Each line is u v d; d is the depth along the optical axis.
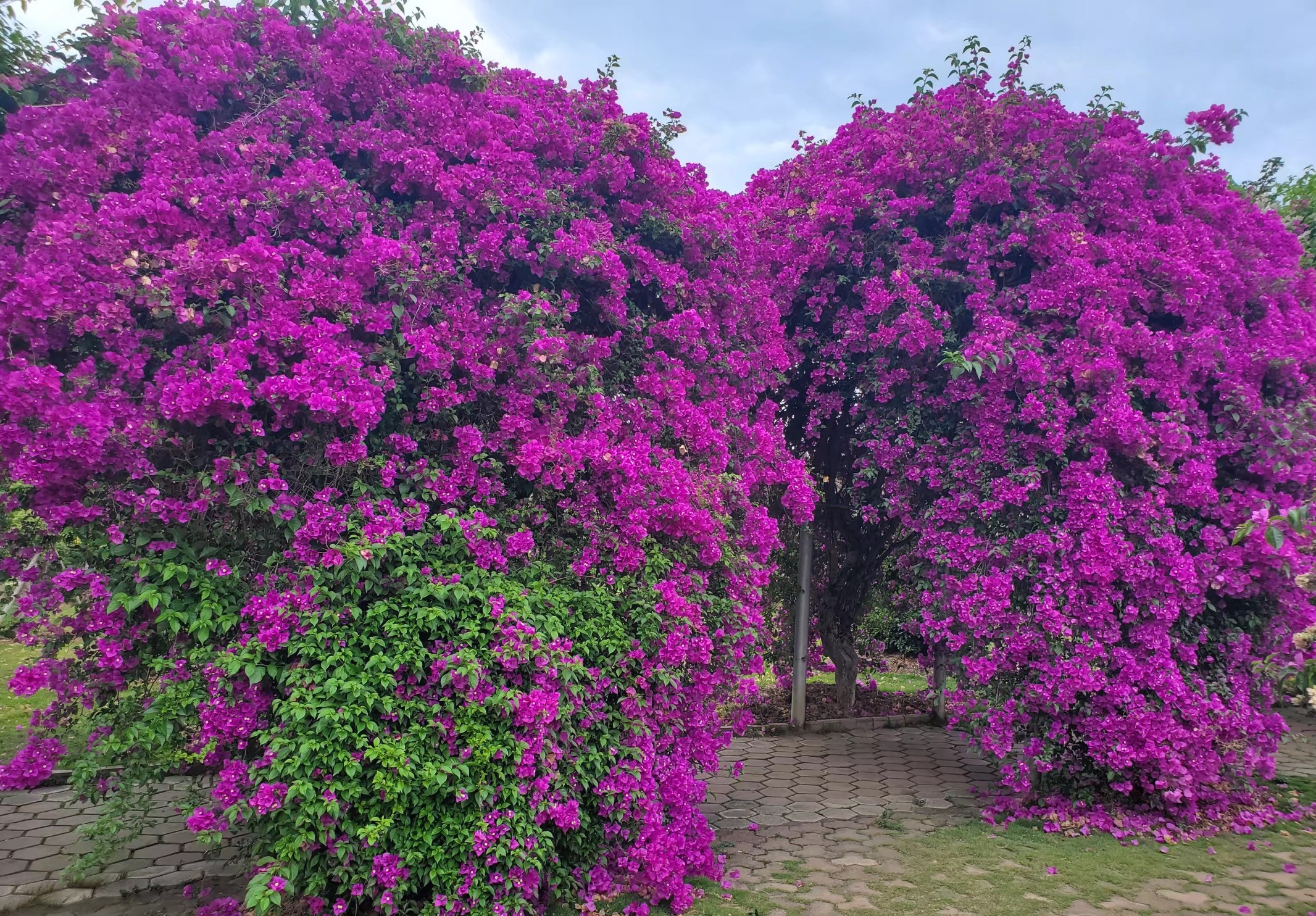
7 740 5.05
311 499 3.08
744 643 3.86
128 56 3.14
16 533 2.99
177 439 2.84
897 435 4.88
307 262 3.16
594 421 3.70
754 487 4.56
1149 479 4.29
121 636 2.78
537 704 2.81
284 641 2.74
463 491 3.36
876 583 6.77
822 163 5.52
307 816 2.57
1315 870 3.56
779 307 5.32
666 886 3.16
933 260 4.82
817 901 3.22
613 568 3.55
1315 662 3.69
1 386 2.63
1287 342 4.64
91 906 3.18
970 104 4.80
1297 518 2.75
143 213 2.92
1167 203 4.75
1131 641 4.20
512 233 3.67
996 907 3.16
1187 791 4.04
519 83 4.24
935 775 5.26
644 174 4.21
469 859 2.71
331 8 3.70
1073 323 4.48
